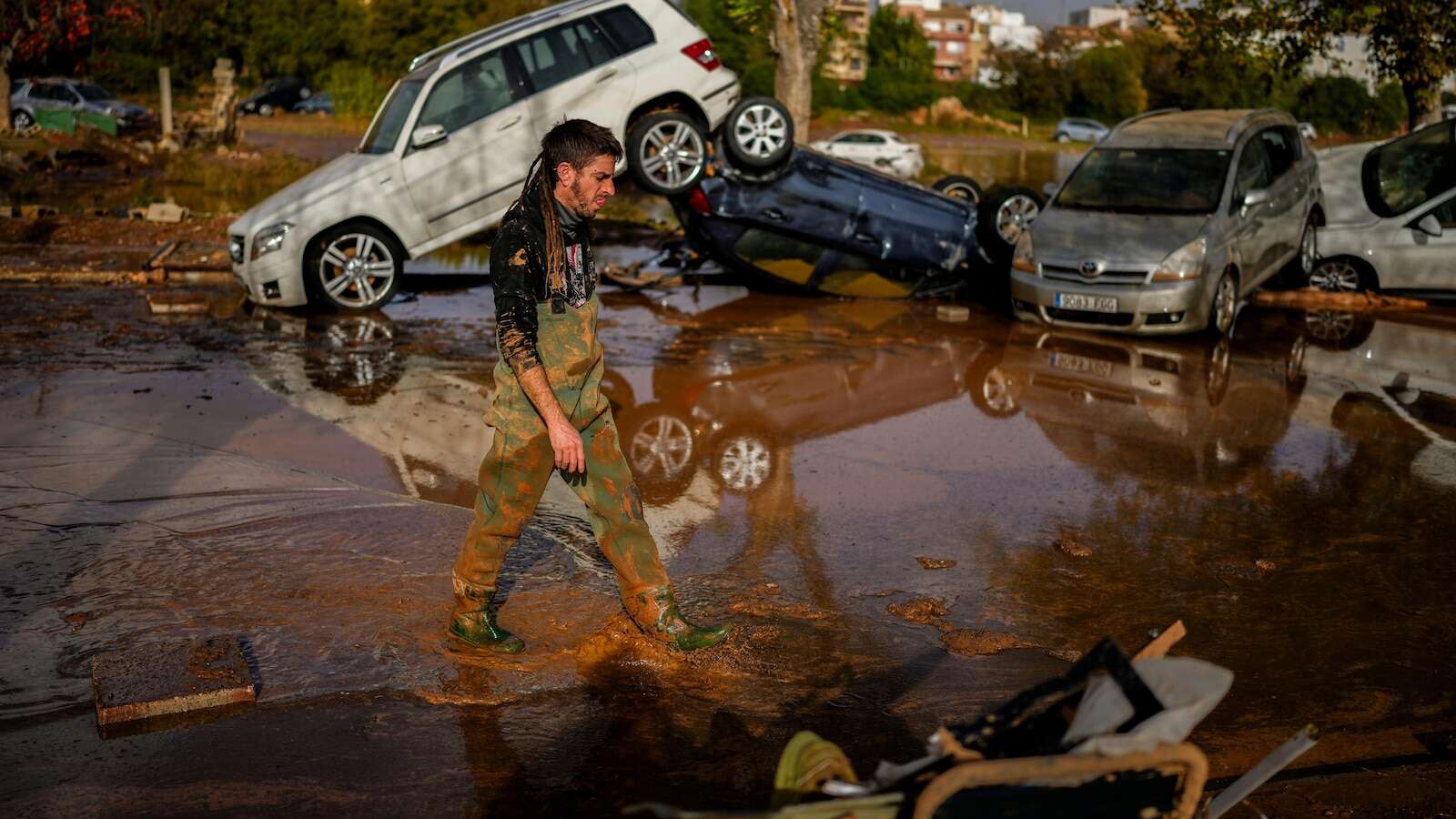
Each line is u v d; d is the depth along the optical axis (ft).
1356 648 14.32
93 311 33.55
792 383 27.12
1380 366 30.48
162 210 53.57
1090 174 36.99
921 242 37.73
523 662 13.10
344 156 38.04
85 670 12.54
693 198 35.86
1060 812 6.73
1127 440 23.25
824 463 21.35
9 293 35.96
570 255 11.82
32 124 103.30
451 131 35.29
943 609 15.15
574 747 11.44
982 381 27.81
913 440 22.91
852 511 18.83
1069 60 236.63
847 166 37.40
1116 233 33.83
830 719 12.17
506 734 11.62
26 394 23.97
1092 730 6.70
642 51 35.50
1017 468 21.35
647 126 34.68
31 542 15.90
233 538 16.37
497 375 12.33
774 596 15.37
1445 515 19.29
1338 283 40.57
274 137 114.32
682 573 16.06
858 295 38.96
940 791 6.31
